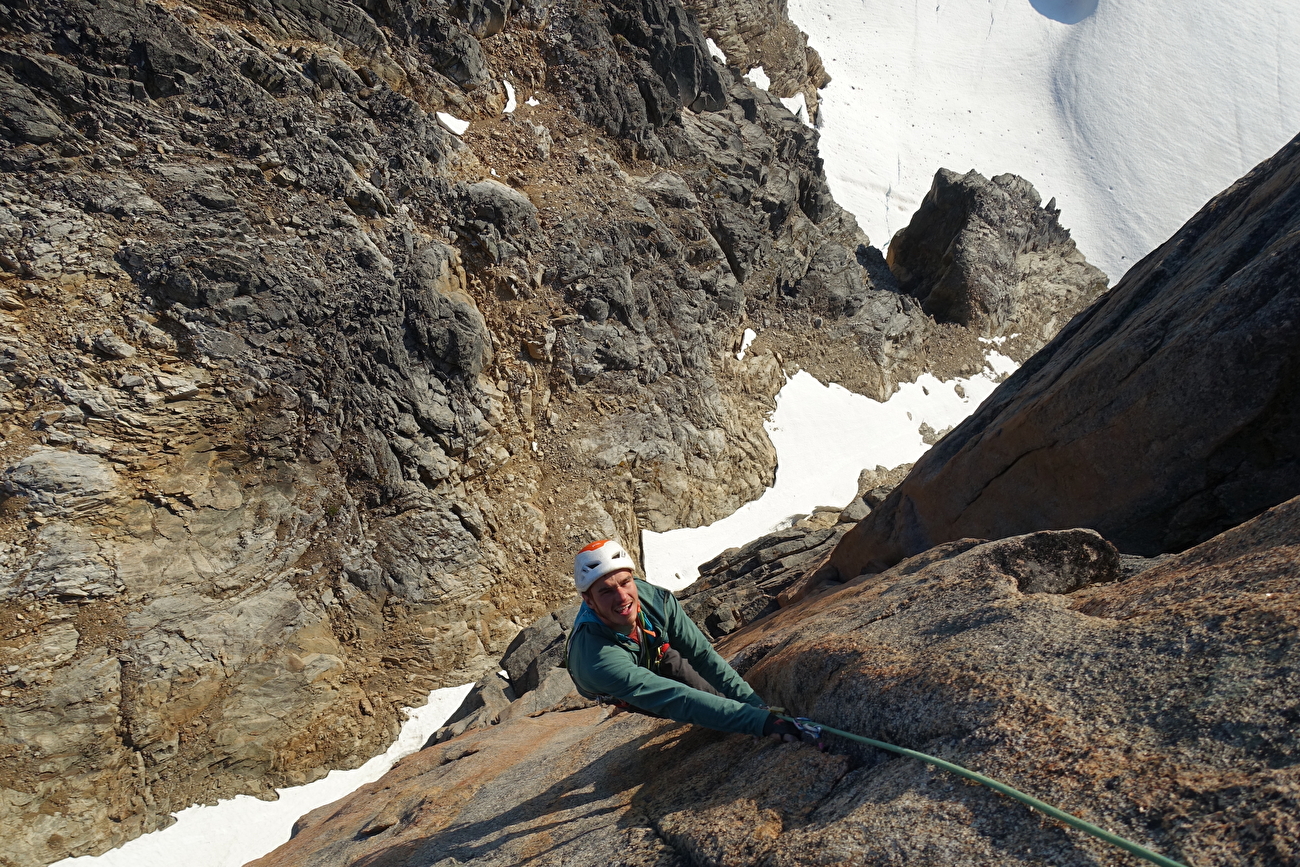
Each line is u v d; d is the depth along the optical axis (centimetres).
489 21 2400
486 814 445
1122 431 630
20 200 1487
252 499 1595
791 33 4178
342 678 1595
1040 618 286
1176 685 220
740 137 2930
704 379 2439
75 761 1298
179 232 1612
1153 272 757
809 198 3409
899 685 284
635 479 2192
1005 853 197
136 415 1477
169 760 1384
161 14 1700
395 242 1894
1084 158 5503
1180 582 277
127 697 1359
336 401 1722
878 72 5316
